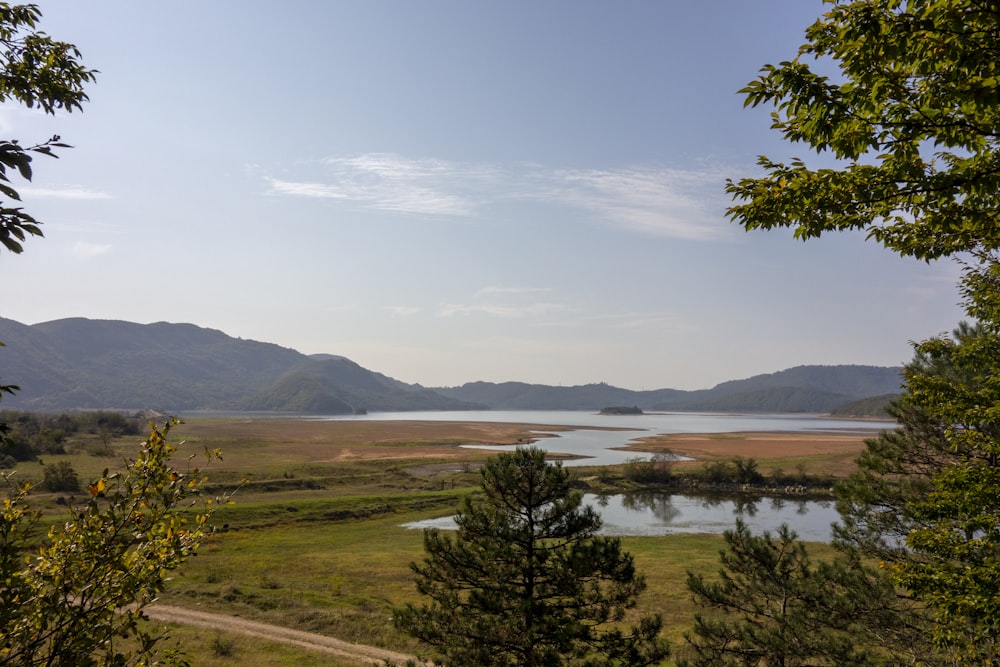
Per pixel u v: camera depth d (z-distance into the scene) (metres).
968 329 14.34
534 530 15.60
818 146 6.59
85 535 4.97
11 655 4.54
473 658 13.65
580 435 195.00
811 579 15.45
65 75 6.21
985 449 9.42
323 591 33.50
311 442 145.50
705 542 50.66
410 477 89.56
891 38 5.49
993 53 5.32
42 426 119.31
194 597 29.91
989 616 7.99
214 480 74.06
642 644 14.48
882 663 13.61
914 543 9.74
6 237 4.31
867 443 16.42
